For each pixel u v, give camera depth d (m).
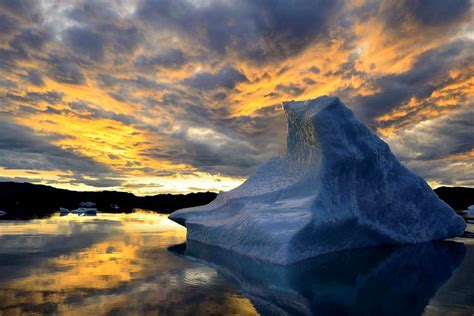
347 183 11.85
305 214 10.10
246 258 10.02
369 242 12.75
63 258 9.23
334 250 11.62
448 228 14.51
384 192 12.85
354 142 11.95
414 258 10.45
